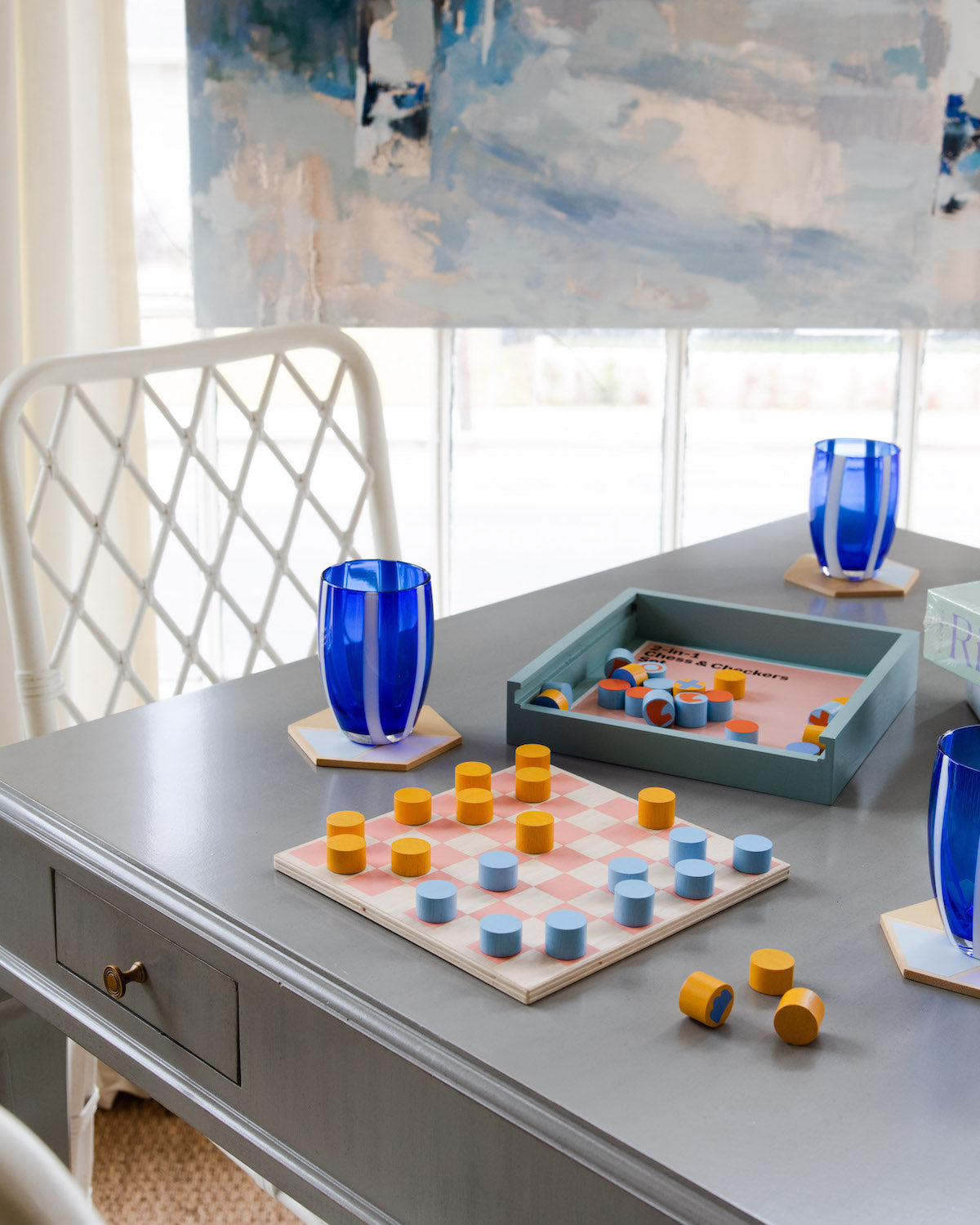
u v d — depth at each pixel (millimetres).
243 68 1811
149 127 1881
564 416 2168
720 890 665
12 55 1531
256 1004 640
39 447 1193
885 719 886
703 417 2193
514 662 1014
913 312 1989
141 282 1933
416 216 1891
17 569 1123
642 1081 526
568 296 1945
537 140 1882
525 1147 520
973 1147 490
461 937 619
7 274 1565
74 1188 356
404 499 2186
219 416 2078
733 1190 466
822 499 1181
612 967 609
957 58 1901
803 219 1947
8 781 810
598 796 771
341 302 1906
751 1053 546
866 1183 470
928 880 693
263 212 1861
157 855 714
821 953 623
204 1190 1590
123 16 1646
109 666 1749
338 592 815
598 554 2238
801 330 2111
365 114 1845
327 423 1385
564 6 1840
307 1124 629
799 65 1893
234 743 870
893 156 1932
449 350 2111
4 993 924
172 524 1324
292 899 669
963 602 855
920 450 2201
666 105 1891
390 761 825
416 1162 574
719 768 799
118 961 734
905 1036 559
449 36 1831
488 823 735
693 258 1950
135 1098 1801
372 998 583
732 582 1214
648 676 956
